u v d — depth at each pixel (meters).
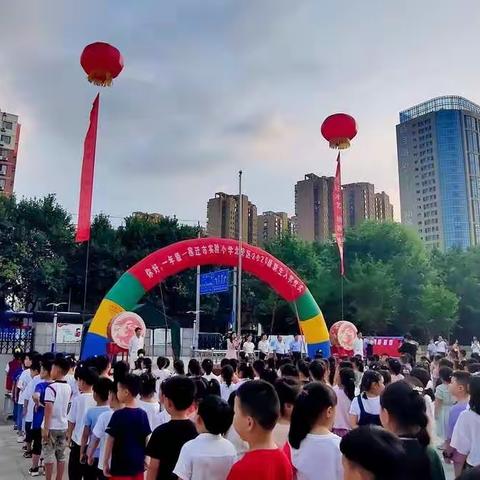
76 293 38.59
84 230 12.45
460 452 4.30
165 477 3.65
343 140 14.96
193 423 3.84
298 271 38.62
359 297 35.22
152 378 5.49
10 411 12.59
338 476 3.18
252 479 2.80
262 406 2.93
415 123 87.81
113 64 11.55
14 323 19.12
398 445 2.07
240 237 18.94
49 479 6.65
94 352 13.39
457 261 43.41
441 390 7.58
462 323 42.44
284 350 22.47
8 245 33.66
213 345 28.27
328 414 3.35
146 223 41.09
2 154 70.50
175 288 38.62
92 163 12.61
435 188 83.44
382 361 10.72
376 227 40.09
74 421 5.94
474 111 86.38
